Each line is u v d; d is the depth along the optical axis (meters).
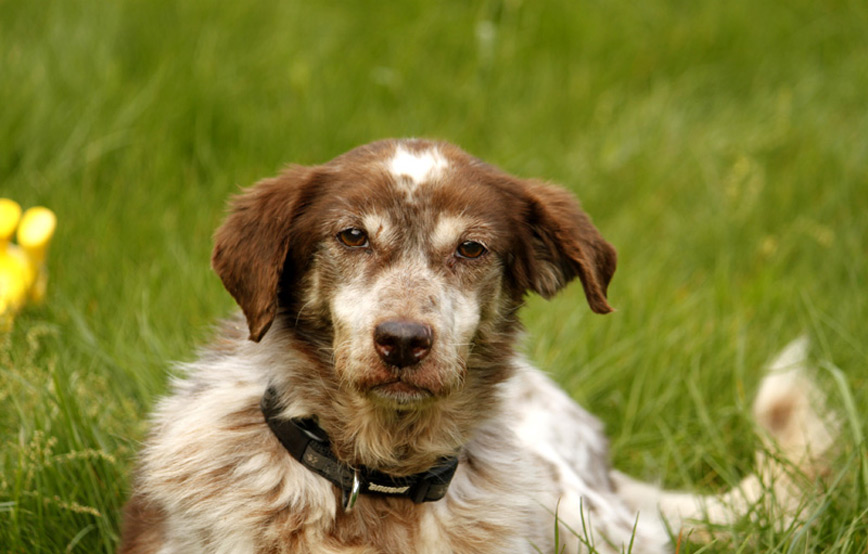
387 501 6.22
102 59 12.60
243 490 6.00
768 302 10.57
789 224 12.30
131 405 7.92
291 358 6.18
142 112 11.89
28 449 7.08
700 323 10.06
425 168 6.14
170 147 11.68
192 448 6.14
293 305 6.20
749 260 11.77
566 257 6.60
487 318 6.28
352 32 14.82
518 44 15.15
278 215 6.06
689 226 12.12
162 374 8.27
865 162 13.21
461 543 6.26
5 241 9.20
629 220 12.12
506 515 6.41
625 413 9.14
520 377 7.72
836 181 12.90
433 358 5.66
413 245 5.95
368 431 6.15
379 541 6.12
